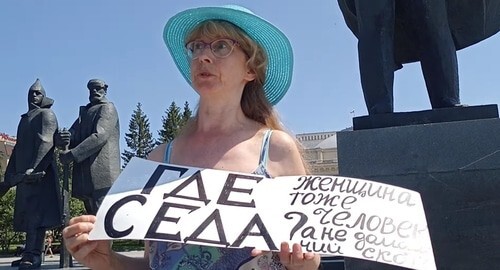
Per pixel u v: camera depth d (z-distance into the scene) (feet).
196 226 5.95
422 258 5.64
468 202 11.40
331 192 6.15
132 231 5.95
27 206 33.37
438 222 11.44
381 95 13.39
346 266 11.28
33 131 33.53
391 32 13.82
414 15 13.78
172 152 7.05
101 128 31.45
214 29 6.71
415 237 5.78
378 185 6.20
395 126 12.62
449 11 14.96
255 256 5.82
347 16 16.02
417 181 11.73
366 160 12.10
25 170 33.19
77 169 31.60
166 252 6.18
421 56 13.88
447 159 11.68
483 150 11.54
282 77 7.61
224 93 6.76
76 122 33.35
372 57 13.61
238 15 6.73
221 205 6.09
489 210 11.28
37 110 33.99
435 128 11.88
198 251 6.05
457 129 11.75
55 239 85.92
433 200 11.57
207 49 6.70
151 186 6.28
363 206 6.02
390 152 12.01
